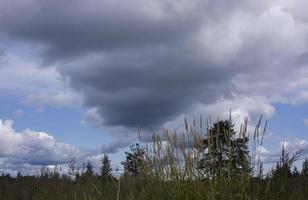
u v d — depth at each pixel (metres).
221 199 7.40
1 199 14.03
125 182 9.24
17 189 14.46
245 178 7.56
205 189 7.70
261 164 7.75
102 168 12.73
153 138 8.30
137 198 8.40
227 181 7.66
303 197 7.22
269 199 7.31
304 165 7.93
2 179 15.63
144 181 8.55
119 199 9.28
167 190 7.97
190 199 7.64
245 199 7.17
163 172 8.23
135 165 9.13
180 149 8.11
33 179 14.87
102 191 10.67
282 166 7.83
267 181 7.70
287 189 7.49
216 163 7.95
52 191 13.14
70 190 12.20
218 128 7.89
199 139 8.09
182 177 8.00
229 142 7.82
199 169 8.00
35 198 13.27
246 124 7.76
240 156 7.77
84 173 13.68
